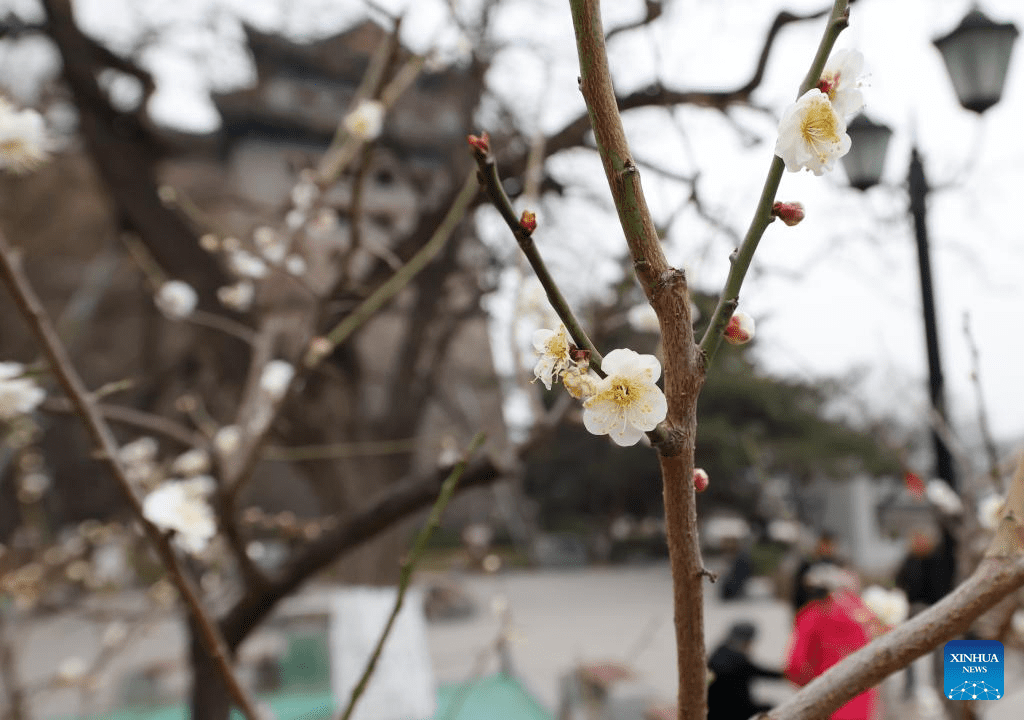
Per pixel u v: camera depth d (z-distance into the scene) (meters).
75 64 5.15
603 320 2.60
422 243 4.51
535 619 13.52
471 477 2.87
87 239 15.24
